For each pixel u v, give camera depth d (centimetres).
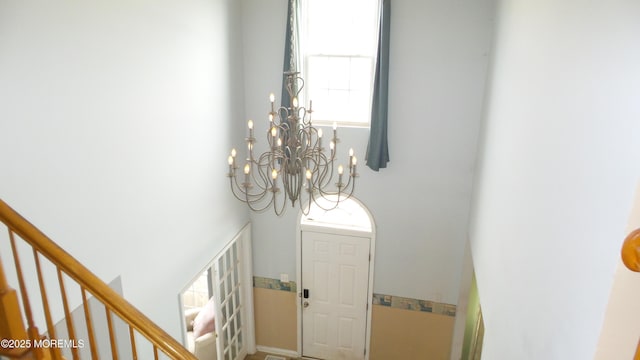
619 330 145
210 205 482
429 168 524
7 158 250
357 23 511
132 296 364
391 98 508
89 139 304
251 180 573
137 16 338
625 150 137
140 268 371
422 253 560
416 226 551
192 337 586
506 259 298
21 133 256
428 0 469
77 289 314
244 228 581
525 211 257
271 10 509
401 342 610
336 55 523
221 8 468
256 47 523
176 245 422
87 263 314
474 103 489
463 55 477
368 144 523
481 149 461
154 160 376
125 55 329
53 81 272
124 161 340
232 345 598
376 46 501
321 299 621
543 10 244
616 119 146
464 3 462
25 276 272
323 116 544
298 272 612
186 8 403
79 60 289
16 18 246
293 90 421
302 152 386
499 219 331
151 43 358
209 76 455
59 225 288
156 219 387
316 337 642
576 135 182
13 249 192
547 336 204
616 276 139
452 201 530
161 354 419
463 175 517
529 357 230
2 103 244
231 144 517
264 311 643
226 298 555
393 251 570
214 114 472
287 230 596
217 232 504
